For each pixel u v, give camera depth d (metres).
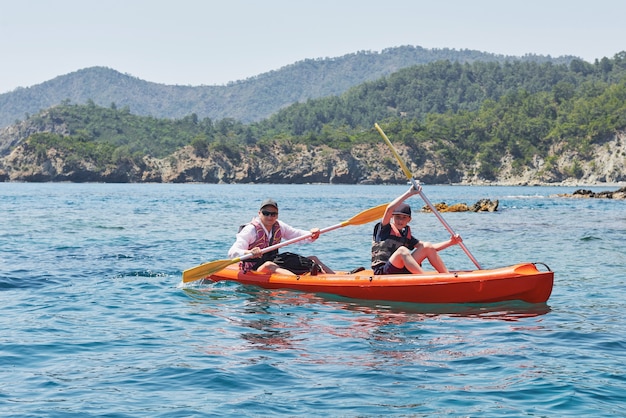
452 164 192.25
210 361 6.47
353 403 5.34
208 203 47.19
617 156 177.88
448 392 5.60
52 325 7.98
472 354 6.77
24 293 10.13
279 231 10.69
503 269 9.14
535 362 6.46
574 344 7.15
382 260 9.71
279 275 10.42
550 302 9.51
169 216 30.53
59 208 37.16
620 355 6.73
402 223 9.66
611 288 10.77
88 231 21.50
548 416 5.06
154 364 6.36
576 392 5.56
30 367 6.26
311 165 185.88
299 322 8.23
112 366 6.29
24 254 14.90
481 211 36.16
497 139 198.50
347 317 8.50
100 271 12.40
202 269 10.38
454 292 9.11
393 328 7.91
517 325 8.06
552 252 16.12
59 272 12.21
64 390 5.60
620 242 18.66
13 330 7.68
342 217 31.48
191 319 8.38
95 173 182.00
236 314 8.68
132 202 47.69
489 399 5.43
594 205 43.84
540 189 130.12
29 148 183.88
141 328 7.88
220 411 5.15
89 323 8.12
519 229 23.58
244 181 184.00
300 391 5.62
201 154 188.12
